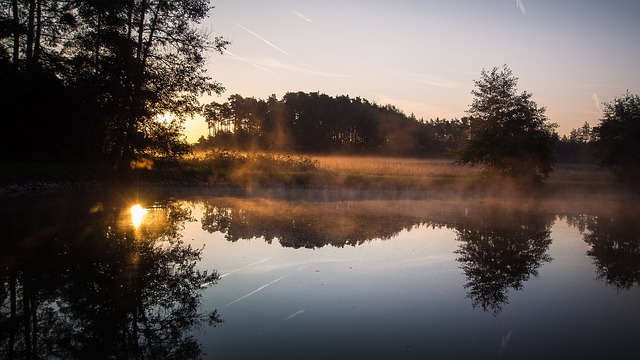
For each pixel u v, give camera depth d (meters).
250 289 7.48
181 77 25.06
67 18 24.61
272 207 17.41
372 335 5.70
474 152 29.70
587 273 8.94
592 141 34.91
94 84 23.45
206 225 13.15
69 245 10.11
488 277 8.48
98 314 6.32
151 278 7.94
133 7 23.92
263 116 88.50
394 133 93.12
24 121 23.00
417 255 10.10
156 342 5.43
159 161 26.20
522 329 5.96
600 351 5.32
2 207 15.07
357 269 8.80
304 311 6.51
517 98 29.09
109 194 19.91
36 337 5.57
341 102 99.12
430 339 5.61
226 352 5.17
